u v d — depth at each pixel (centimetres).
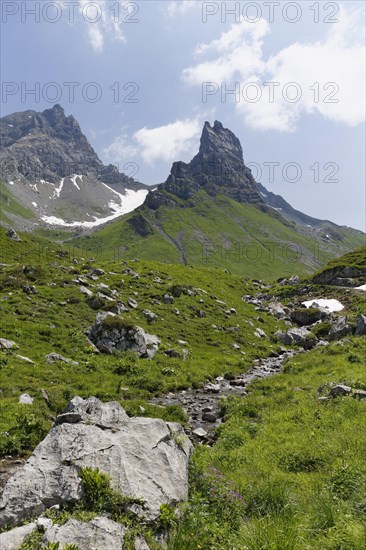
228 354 3625
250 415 1908
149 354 2995
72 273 5028
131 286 5059
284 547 666
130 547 695
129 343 2967
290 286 8244
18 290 3694
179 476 981
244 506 917
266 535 700
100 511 779
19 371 2136
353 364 2569
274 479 1042
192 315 4588
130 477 891
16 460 1195
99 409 1198
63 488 821
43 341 2777
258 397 2148
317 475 1073
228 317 4928
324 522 775
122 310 3912
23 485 827
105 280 5059
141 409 1877
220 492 959
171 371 2727
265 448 1363
